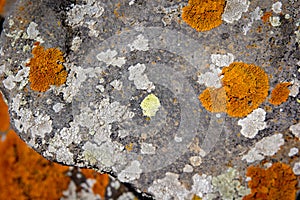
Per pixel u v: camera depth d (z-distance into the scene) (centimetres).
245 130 58
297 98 58
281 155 58
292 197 57
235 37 59
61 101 60
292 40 59
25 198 79
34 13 62
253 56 59
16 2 64
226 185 58
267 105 58
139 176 59
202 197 58
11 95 61
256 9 60
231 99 58
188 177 59
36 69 61
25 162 78
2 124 78
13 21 63
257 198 58
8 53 62
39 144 60
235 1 60
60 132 60
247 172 58
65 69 60
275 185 57
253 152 58
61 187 76
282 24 59
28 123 60
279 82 58
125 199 72
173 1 61
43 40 61
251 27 59
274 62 59
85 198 75
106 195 73
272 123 58
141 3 61
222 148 58
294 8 59
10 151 79
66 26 61
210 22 60
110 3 61
